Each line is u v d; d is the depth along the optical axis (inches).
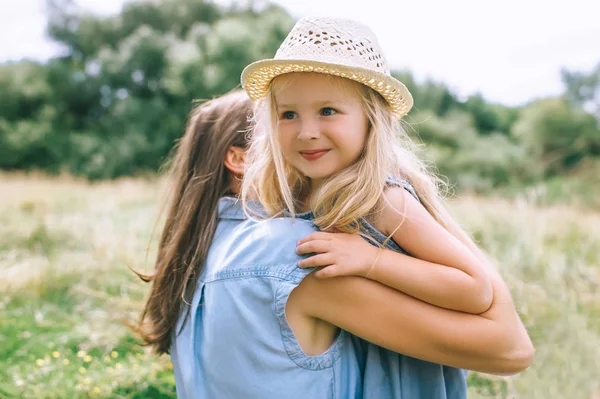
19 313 158.9
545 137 1030.4
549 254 181.8
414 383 61.7
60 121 1263.5
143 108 1136.2
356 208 58.9
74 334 142.1
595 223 273.9
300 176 68.0
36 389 114.4
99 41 1422.2
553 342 115.1
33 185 583.2
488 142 1079.0
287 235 59.2
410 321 56.2
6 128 1158.3
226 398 59.6
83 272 187.6
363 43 62.6
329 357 59.0
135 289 168.4
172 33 1294.3
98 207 363.3
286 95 61.6
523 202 268.4
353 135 61.2
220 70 1076.5
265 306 57.5
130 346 137.2
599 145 1011.3
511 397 103.1
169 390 118.0
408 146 71.8
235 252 60.9
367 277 56.6
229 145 74.9
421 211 60.4
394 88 62.0
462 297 56.1
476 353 56.5
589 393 103.9
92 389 116.8
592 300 143.1
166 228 79.1
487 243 197.9
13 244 232.4
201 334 63.8
